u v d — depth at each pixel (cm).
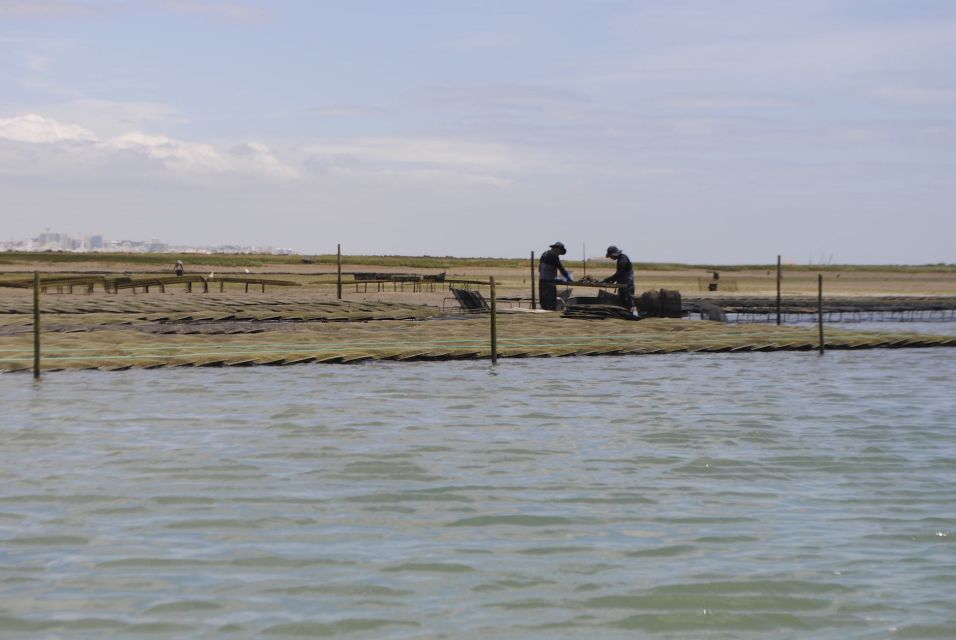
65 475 1423
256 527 1163
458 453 1606
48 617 881
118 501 1277
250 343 3206
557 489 1365
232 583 971
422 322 4084
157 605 911
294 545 1095
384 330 3722
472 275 10888
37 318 2553
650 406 2139
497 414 2012
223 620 879
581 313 4219
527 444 1689
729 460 1564
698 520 1209
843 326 5350
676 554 1073
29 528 1148
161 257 15250
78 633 848
